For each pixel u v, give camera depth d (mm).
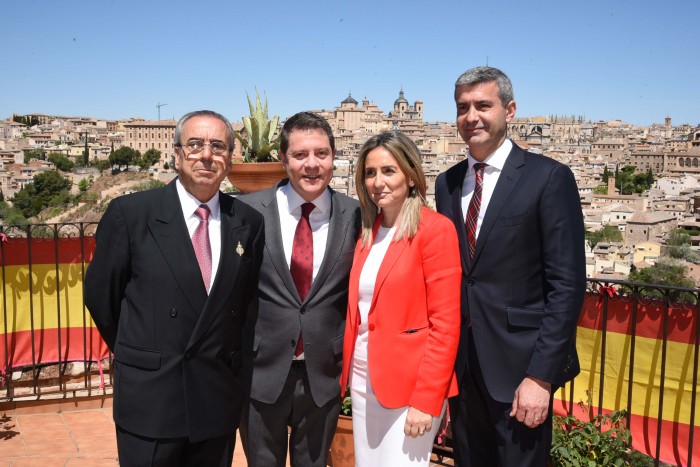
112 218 2758
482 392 3125
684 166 162500
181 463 2947
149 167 126062
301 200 3131
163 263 2715
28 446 4465
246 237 2924
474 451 3252
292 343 3086
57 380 5500
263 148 5625
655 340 3928
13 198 103500
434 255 2875
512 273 2949
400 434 2949
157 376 2693
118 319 2887
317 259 3148
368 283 2977
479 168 3066
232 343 2930
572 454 3668
